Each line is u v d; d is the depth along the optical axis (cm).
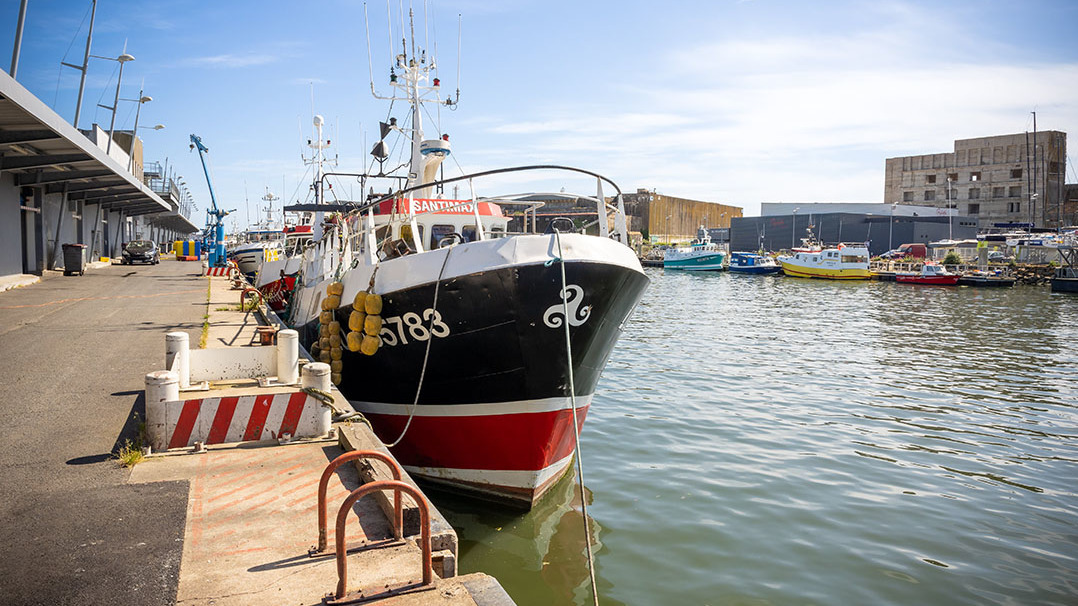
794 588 653
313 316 1235
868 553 731
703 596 636
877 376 1795
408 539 440
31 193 2342
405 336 820
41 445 595
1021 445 1158
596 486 928
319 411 636
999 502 889
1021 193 9944
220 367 806
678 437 1176
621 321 883
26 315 1402
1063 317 3416
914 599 637
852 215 9319
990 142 10238
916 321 3203
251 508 481
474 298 755
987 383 1716
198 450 589
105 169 2370
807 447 1127
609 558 711
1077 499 905
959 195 10581
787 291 5162
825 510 850
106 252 4012
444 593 374
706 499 880
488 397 807
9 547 414
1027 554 736
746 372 1828
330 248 1220
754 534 774
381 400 895
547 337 765
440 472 883
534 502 847
